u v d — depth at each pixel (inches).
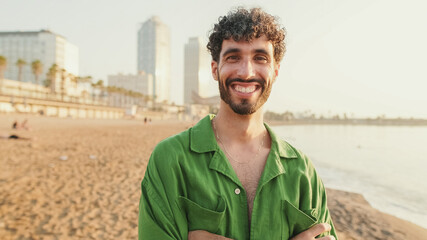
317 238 37.1
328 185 402.6
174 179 35.4
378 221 240.2
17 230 178.9
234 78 37.3
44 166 368.8
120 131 1179.9
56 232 179.8
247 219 35.3
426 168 619.8
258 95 38.1
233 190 35.7
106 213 216.8
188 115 4355.3
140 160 455.2
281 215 36.0
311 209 38.2
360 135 2324.1
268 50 38.4
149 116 4229.8
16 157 419.5
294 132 2316.7
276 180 37.4
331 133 2516.0
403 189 397.1
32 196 245.4
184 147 37.4
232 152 39.4
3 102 1987.0
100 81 3863.2
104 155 487.8
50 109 2475.4
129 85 6850.4
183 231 34.0
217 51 40.5
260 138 41.2
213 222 33.4
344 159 729.6
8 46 4702.3
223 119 40.4
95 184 295.9
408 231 221.1
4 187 267.7
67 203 233.5
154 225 33.9
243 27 37.0
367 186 407.8
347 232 216.7
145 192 36.9
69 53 5108.3
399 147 1228.5
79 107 2824.8
